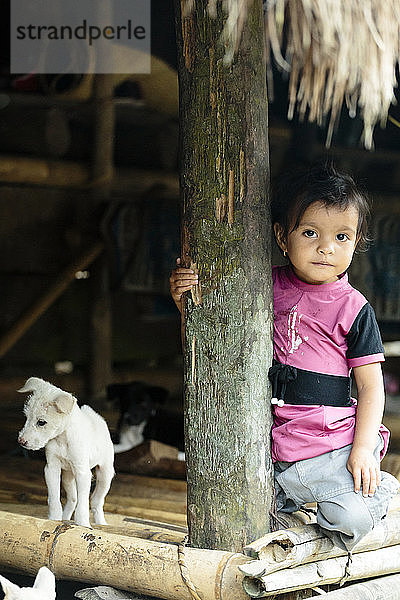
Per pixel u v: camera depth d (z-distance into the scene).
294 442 2.95
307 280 3.05
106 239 8.56
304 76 2.71
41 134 8.40
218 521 2.94
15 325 8.23
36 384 3.35
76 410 3.43
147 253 8.79
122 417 6.07
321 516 2.87
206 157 2.95
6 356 8.79
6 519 3.27
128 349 9.47
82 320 9.15
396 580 3.07
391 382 9.41
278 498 3.07
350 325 2.96
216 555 2.80
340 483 2.84
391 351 10.17
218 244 2.94
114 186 8.47
